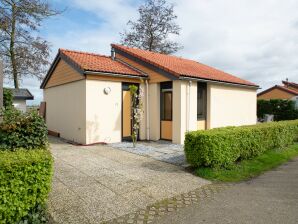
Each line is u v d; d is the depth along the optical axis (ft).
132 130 40.98
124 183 19.85
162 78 39.55
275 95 115.85
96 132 37.06
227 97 48.62
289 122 38.09
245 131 26.37
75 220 13.73
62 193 17.46
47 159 12.57
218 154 22.89
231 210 15.23
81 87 37.32
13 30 69.46
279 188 19.22
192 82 39.45
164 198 17.06
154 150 32.81
